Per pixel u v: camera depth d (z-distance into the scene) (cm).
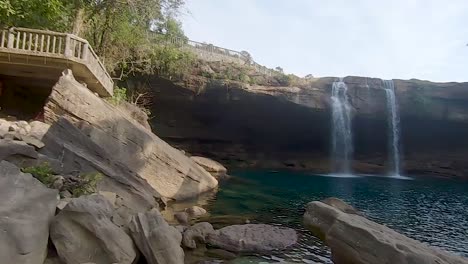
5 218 426
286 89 2481
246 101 2519
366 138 2938
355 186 1945
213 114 2720
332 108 2550
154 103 2573
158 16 1962
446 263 461
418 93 2511
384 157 3070
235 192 1421
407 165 2958
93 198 577
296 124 2842
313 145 3127
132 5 1731
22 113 1376
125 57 2131
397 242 497
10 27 1055
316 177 2412
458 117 2488
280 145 3117
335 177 2481
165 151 1184
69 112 998
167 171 1177
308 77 2766
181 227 752
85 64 1069
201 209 990
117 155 1059
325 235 588
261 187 1661
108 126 1059
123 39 2008
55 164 797
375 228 565
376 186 1997
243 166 2914
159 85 2431
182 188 1212
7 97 1337
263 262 629
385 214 1159
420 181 2453
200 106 2617
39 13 1215
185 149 2838
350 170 2955
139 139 1116
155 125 2709
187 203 1126
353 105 2584
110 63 2016
